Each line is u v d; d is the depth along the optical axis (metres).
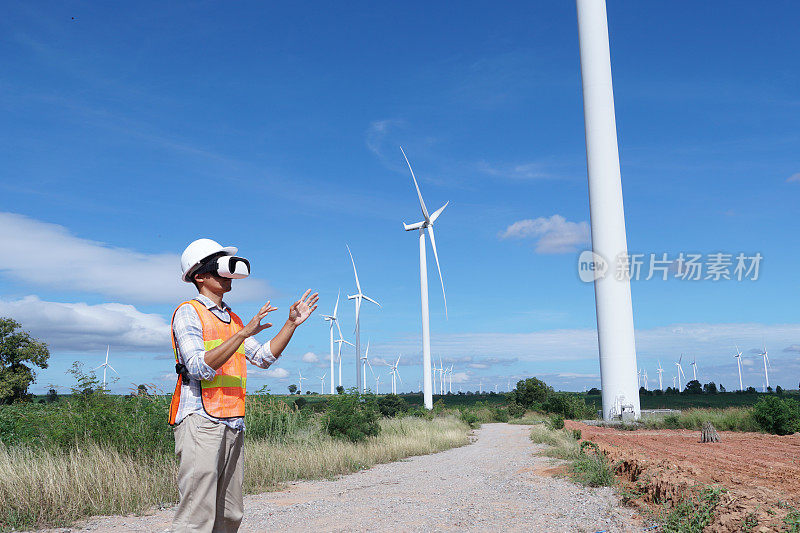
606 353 38.81
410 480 12.55
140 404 12.08
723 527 5.59
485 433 34.50
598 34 41.75
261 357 3.96
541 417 51.41
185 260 3.79
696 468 8.79
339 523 7.51
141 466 10.54
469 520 7.39
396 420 28.72
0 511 7.84
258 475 12.03
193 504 3.47
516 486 10.62
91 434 10.93
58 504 8.24
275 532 7.05
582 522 6.96
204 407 3.52
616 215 40.06
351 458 15.62
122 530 7.41
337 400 20.02
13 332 42.38
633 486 8.95
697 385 101.62
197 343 3.47
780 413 26.72
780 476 9.12
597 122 41.03
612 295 39.03
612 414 37.97
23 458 9.68
